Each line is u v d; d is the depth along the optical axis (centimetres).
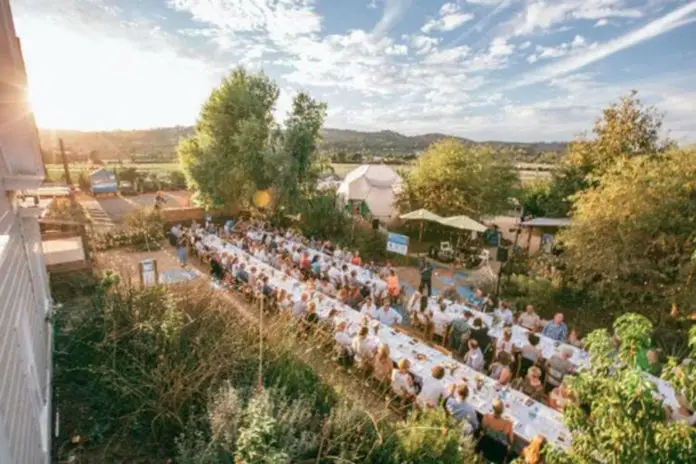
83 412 461
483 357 662
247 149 1733
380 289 1003
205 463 343
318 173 1864
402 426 444
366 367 598
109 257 1104
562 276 1141
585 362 646
